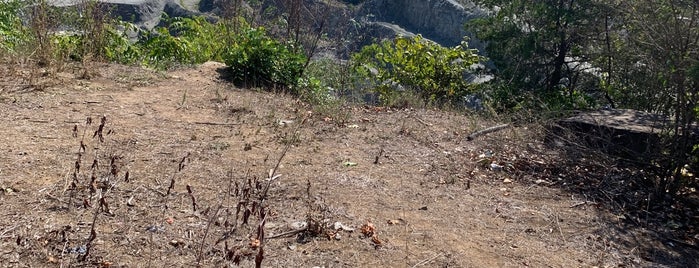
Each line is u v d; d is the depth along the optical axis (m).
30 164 4.16
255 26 10.74
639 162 5.10
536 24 12.09
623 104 8.04
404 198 4.44
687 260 3.97
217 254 3.35
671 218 4.56
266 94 7.30
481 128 6.48
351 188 4.50
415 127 6.46
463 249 3.74
